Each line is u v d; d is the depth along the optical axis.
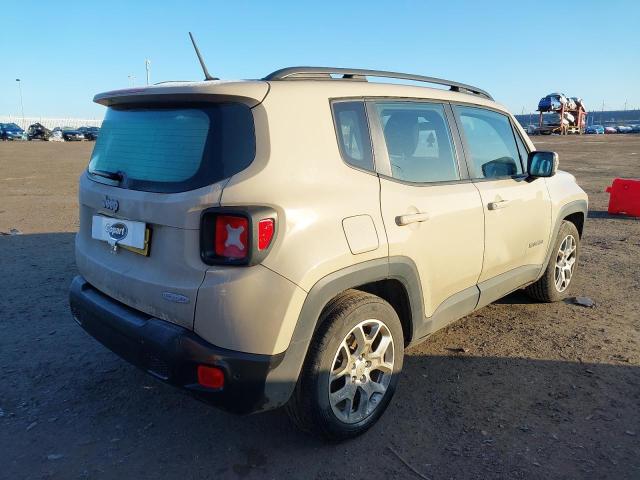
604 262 7.05
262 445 3.16
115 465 2.98
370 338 3.17
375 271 3.06
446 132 3.86
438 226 3.50
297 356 2.76
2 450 3.09
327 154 2.97
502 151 4.45
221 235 2.61
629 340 4.57
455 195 3.71
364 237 2.98
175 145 2.88
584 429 3.29
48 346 4.42
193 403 3.61
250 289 2.58
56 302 5.41
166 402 3.62
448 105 3.94
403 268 3.24
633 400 3.61
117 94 3.16
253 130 2.74
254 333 2.61
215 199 2.62
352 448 3.12
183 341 2.66
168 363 2.71
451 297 3.80
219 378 2.62
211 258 2.63
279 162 2.75
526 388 3.78
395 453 3.07
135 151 3.09
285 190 2.72
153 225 2.85
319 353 2.87
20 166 21.84
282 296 2.63
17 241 8.10
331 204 2.88
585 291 5.84
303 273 2.69
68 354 4.29
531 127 64.38
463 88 4.26
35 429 3.30
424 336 3.61
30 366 4.08
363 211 3.02
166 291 2.74
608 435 3.22
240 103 2.78
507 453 3.06
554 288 5.27
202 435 3.25
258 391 2.66
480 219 3.88
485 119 4.34
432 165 3.67
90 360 4.19
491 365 4.13
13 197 13.09
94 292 3.34
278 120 2.82
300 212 2.73
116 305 3.10
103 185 3.25
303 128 2.90
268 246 2.62
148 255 2.89
